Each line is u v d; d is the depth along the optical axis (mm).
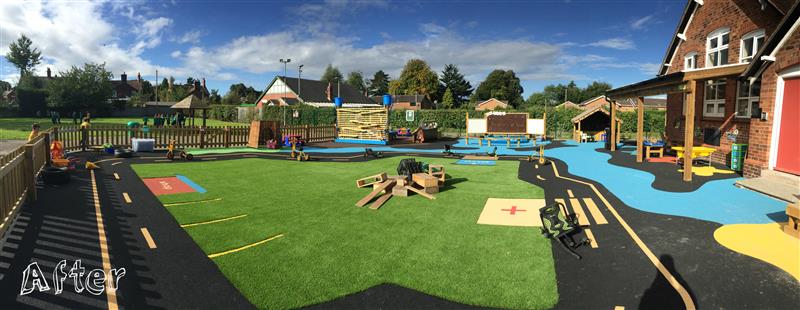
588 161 17547
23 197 8992
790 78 10898
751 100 13898
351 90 79562
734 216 8336
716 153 15711
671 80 13211
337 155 21000
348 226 8055
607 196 10492
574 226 7375
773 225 7688
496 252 6633
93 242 6918
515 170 15445
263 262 6215
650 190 11031
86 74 60562
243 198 10414
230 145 24422
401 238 7340
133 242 6984
